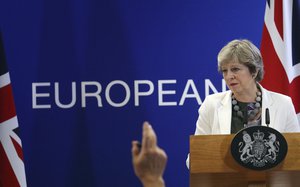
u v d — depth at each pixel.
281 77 6.54
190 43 7.14
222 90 7.07
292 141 3.75
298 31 6.68
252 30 7.12
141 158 2.18
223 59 5.02
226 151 3.78
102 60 7.18
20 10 7.23
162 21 7.17
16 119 6.61
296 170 3.73
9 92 6.61
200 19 7.15
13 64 7.18
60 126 7.17
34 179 7.16
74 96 7.17
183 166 7.09
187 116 7.10
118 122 7.14
